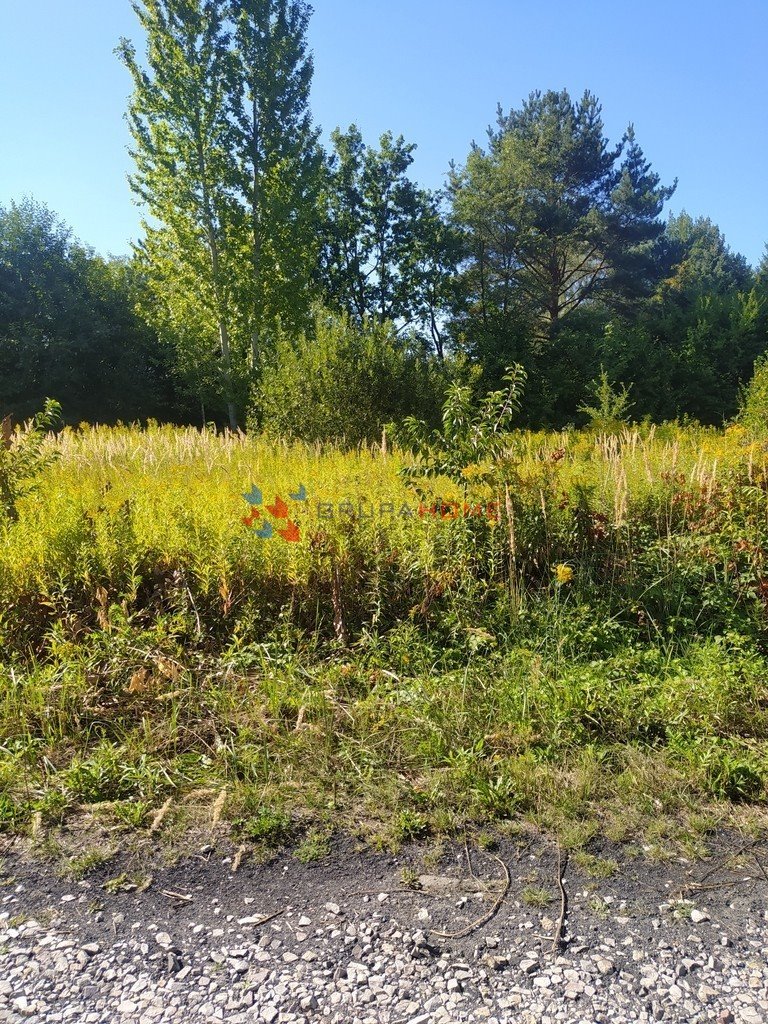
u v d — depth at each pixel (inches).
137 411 1288.1
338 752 140.4
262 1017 84.0
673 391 1171.3
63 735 143.2
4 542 187.2
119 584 188.7
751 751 143.9
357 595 193.8
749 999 87.4
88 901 103.0
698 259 2079.2
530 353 1197.7
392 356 571.2
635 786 132.3
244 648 173.3
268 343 1070.4
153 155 978.7
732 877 110.7
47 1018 83.4
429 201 1396.4
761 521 223.5
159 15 956.0
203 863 111.7
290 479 262.5
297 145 1049.5
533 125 1477.6
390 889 106.9
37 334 1155.9
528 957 93.9
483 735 145.9
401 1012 85.0
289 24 1035.9
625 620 200.8
